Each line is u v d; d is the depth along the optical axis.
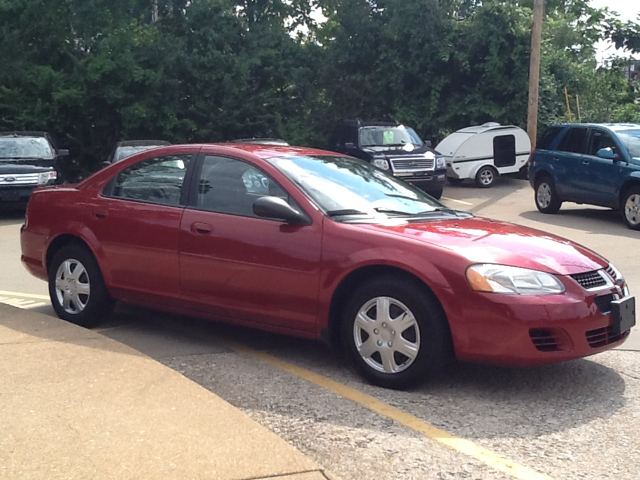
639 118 29.67
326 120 26.67
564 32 27.94
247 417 4.26
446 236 5.14
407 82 25.00
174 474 3.57
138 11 27.62
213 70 25.08
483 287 4.74
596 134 14.63
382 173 6.44
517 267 4.84
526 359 4.75
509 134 21.39
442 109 24.55
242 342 6.23
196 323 6.82
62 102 23.36
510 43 23.33
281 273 5.41
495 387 5.15
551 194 15.48
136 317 7.01
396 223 5.39
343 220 5.34
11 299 7.92
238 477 3.54
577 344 4.82
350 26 25.94
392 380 5.03
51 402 4.46
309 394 4.95
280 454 3.79
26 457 3.73
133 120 23.69
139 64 24.42
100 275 6.46
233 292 5.66
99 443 3.90
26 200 15.35
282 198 5.58
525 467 3.89
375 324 5.07
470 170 21.08
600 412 4.71
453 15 24.95
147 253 6.11
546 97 24.08
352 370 5.49
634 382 5.30
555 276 4.88
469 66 23.81
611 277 5.24
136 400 4.50
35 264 6.97
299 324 5.40
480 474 3.80
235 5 29.03
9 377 4.88
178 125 24.53
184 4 26.44
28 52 24.30
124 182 6.48
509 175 23.36
